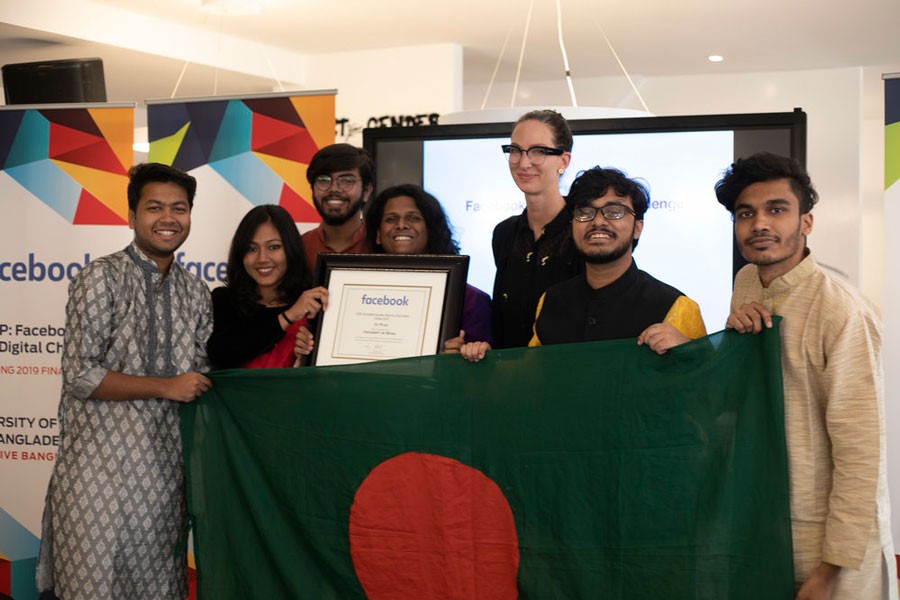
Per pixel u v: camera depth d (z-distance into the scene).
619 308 2.88
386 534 2.94
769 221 2.46
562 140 3.47
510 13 7.46
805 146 4.11
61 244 4.71
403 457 2.92
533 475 2.79
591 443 2.73
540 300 3.13
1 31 6.92
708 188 4.23
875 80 9.95
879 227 11.48
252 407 3.10
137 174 3.30
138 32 7.56
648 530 2.66
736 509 2.56
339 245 3.90
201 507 3.15
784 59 9.09
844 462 2.34
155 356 3.27
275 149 4.66
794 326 2.46
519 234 3.63
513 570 2.81
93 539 3.15
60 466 3.25
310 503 3.02
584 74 9.93
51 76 6.38
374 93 8.91
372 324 3.19
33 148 4.70
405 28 8.00
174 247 3.29
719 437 2.61
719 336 2.61
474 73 9.87
